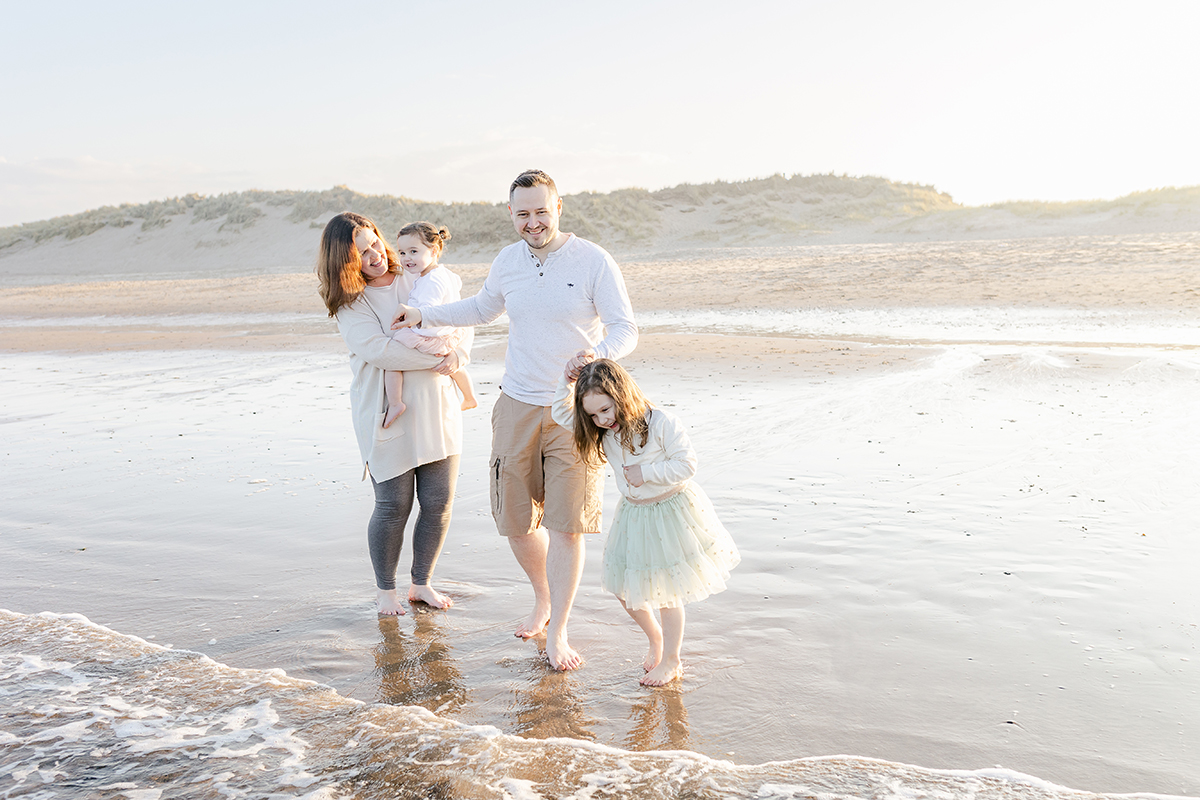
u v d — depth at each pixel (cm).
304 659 348
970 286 1805
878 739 273
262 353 1395
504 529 367
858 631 353
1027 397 802
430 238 414
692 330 1448
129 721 297
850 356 1088
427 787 253
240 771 264
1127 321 1289
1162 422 677
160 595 421
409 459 384
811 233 4434
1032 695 296
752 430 720
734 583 410
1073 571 403
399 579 440
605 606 397
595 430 325
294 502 572
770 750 270
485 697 313
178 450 736
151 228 5291
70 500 593
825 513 505
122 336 1758
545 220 342
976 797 239
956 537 455
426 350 373
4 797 253
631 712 298
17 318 2359
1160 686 298
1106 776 249
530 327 354
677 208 5078
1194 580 387
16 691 321
